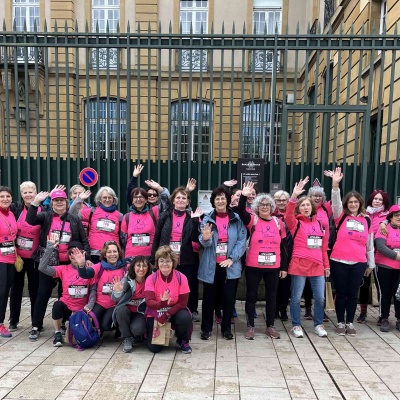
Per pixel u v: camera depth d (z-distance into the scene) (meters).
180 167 6.10
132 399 3.20
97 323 4.26
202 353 4.16
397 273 4.88
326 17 12.57
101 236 4.86
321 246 4.68
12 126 11.56
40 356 4.03
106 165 6.17
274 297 4.61
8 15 14.42
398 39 5.70
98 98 5.95
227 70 11.01
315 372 3.73
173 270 4.19
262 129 6.08
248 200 5.14
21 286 4.79
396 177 5.93
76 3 14.26
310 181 6.05
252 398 3.24
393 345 4.43
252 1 14.40
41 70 11.28
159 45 5.86
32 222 4.41
